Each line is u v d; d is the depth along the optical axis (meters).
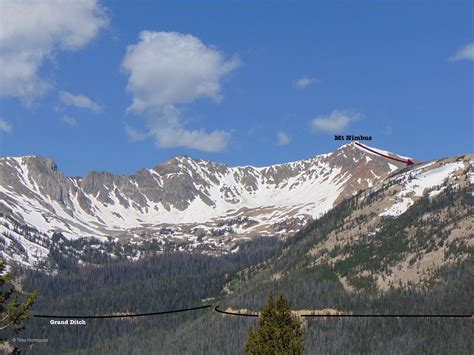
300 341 143.75
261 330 143.25
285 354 140.38
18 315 92.69
